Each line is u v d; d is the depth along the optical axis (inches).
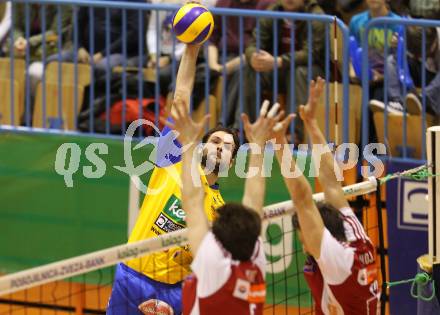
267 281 749.3
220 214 440.8
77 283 783.1
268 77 775.1
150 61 795.4
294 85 759.1
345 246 480.1
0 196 787.4
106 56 782.5
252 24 795.4
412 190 725.9
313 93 492.4
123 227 765.9
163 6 756.6
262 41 777.6
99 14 805.9
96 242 775.1
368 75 731.4
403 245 731.4
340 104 746.2
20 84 813.2
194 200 451.8
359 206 697.0
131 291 581.6
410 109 740.7
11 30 775.1
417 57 745.6
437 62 746.2
